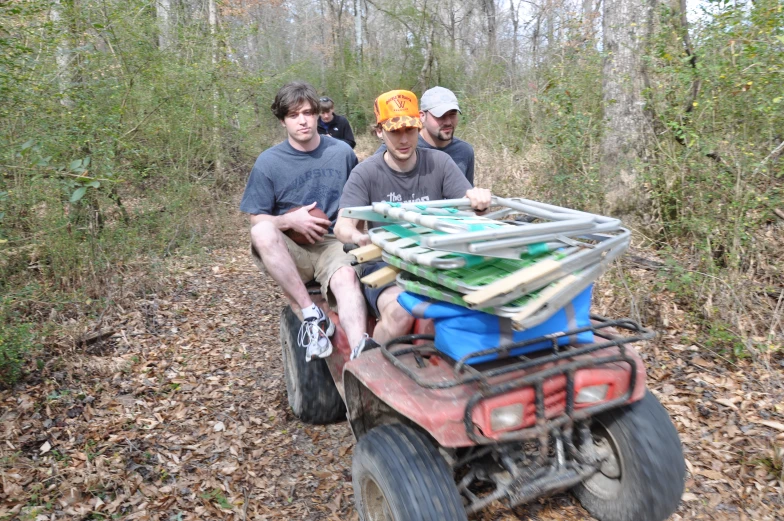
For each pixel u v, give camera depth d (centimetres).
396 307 307
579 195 653
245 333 581
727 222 485
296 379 403
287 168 425
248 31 1022
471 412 226
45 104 547
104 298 613
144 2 757
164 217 815
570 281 236
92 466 368
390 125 331
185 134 895
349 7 2702
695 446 357
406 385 249
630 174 647
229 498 340
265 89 1205
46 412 426
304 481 354
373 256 285
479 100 1115
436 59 1822
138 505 335
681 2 606
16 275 575
